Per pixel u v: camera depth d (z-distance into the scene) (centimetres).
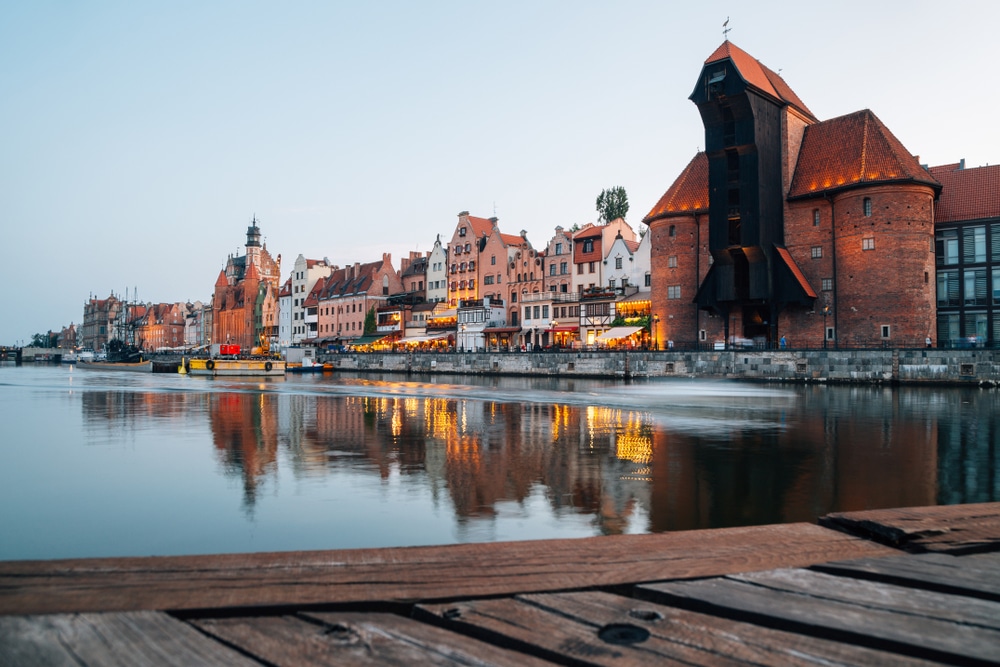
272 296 15275
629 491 1333
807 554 397
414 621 289
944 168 6375
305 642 266
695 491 1332
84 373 9212
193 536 1039
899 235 5478
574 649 258
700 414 2905
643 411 3081
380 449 1923
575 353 6888
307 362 9569
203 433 2320
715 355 5862
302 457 1786
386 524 1097
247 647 260
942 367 4750
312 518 1141
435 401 3756
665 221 6875
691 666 241
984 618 284
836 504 1219
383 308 11700
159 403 3694
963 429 2334
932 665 241
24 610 290
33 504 1252
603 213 10638
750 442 2022
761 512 1162
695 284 6694
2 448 1966
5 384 5912
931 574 347
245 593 317
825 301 5941
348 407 3397
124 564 359
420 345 10538
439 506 1215
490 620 291
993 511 492
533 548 404
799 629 281
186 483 1443
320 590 323
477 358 8062
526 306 9038
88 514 1177
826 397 3888
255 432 2341
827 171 6059
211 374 8169
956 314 5659
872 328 5591
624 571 359
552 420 2698
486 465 1644
